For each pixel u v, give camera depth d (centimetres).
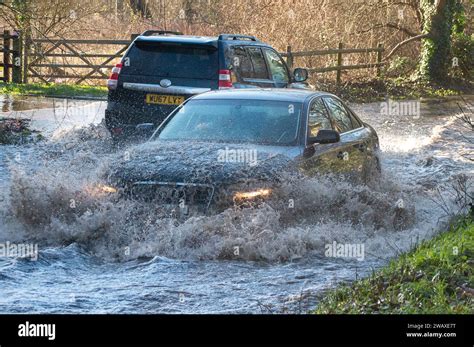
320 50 6134
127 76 2848
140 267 1617
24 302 1346
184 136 1989
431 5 6812
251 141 1936
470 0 7750
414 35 7169
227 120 2020
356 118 2405
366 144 2317
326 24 6444
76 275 1552
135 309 1330
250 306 1352
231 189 1717
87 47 6397
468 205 2158
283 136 1953
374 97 5894
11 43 6003
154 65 2836
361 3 6762
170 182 1730
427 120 4569
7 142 3198
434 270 1442
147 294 1420
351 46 6738
